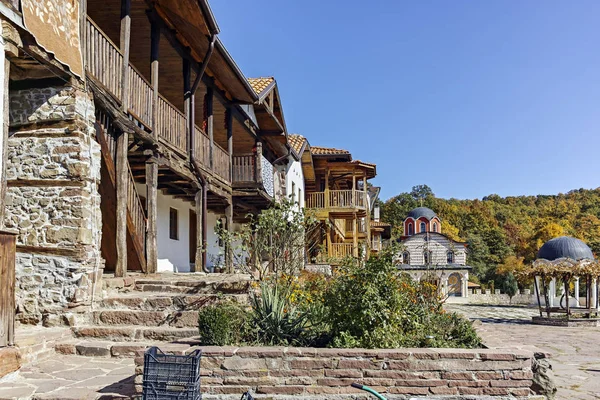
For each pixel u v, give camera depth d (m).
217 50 14.35
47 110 9.24
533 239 61.75
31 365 7.69
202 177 15.16
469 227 70.50
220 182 17.41
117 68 10.53
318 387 6.43
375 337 7.12
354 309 7.43
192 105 14.63
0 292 6.88
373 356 6.50
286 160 26.44
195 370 5.05
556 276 25.83
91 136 9.52
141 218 11.77
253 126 21.73
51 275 9.11
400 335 7.55
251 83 21.45
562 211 78.31
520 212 80.56
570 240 34.53
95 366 7.69
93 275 9.45
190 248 20.03
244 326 7.68
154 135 11.99
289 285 9.98
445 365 6.47
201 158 15.57
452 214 72.62
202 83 16.53
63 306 9.03
